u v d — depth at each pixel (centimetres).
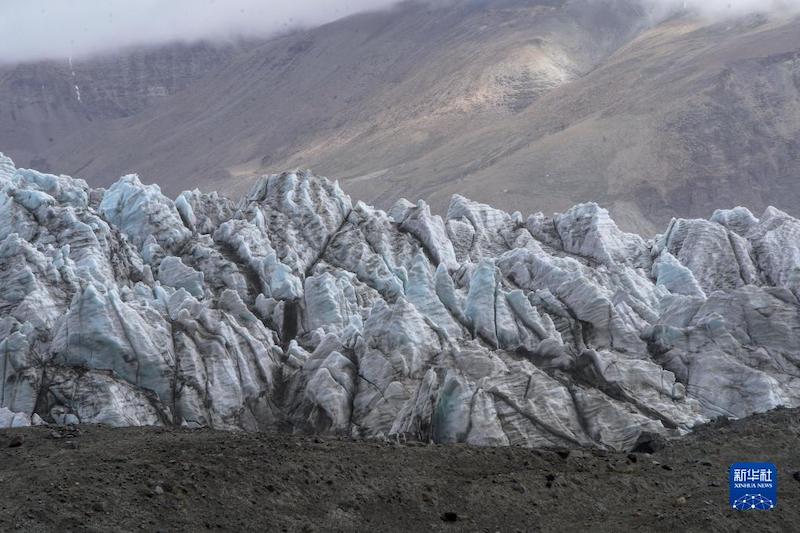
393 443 2952
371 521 2397
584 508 2581
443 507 2503
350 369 5744
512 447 2988
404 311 5894
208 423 5650
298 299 7312
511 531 2436
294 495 2452
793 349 5794
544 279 7606
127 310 5784
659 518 2512
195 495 2380
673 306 6344
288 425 5741
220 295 7319
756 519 2534
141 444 2725
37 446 2705
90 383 5466
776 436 3189
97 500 2281
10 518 2161
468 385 4784
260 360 6112
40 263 6494
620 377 5156
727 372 5562
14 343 5506
